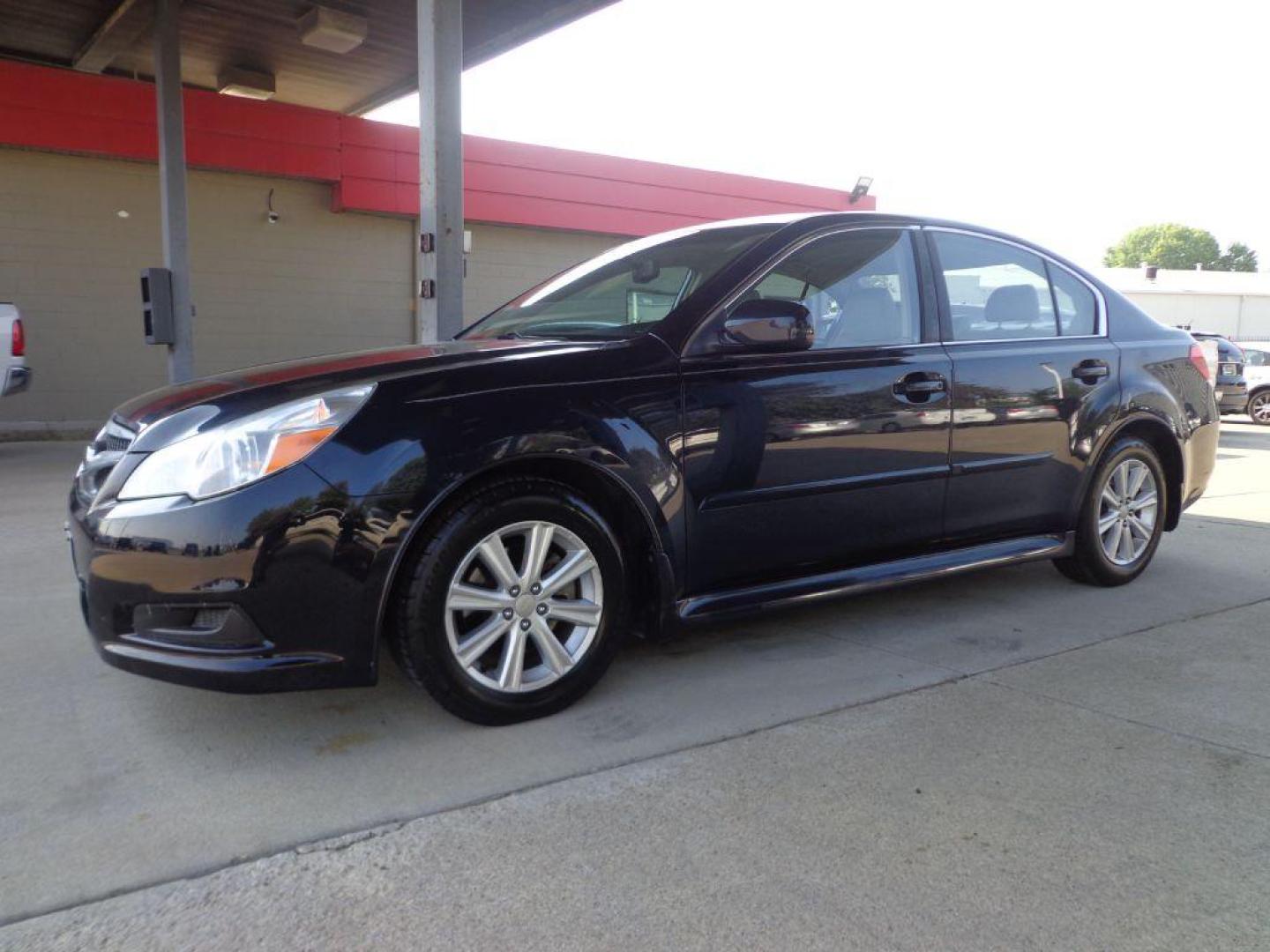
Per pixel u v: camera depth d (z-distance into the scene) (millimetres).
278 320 12914
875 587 3600
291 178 12695
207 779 2576
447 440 2691
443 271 7168
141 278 10211
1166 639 3818
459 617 2846
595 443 2908
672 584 3121
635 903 2033
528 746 2787
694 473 3119
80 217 11352
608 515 3121
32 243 11109
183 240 10398
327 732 2879
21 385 8977
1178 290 51156
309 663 2576
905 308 3734
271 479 2531
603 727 2920
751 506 3248
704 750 2766
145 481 2619
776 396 3277
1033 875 2145
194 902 2023
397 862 2180
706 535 3178
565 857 2205
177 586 2504
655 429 3033
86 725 2924
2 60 10391
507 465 2842
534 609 2895
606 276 3887
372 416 2648
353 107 14398
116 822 2350
